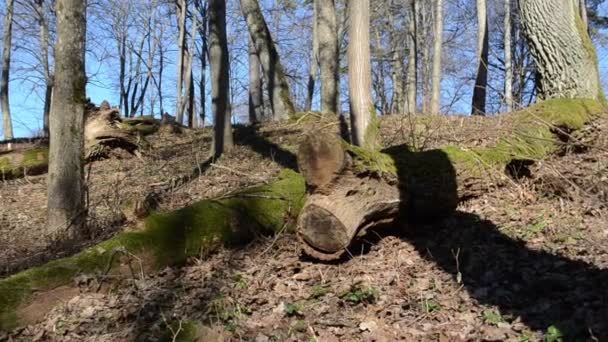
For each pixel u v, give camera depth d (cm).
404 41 3284
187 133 1748
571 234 594
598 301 449
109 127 1331
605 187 689
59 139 797
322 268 581
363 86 873
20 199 1190
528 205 686
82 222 798
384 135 1050
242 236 637
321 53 1416
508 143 757
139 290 545
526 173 753
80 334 486
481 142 785
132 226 601
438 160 655
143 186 1109
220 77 1239
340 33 3064
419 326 458
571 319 429
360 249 620
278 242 639
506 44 2294
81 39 808
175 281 562
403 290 517
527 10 1001
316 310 497
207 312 499
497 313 460
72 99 802
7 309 502
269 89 1717
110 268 556
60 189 795
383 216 599
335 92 1413
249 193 661
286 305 501
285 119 1623
